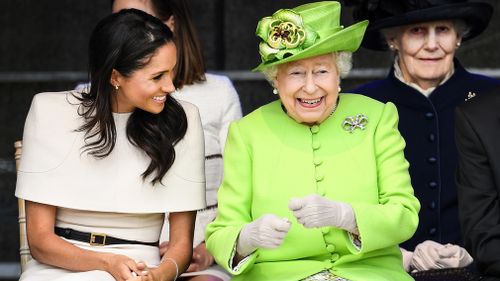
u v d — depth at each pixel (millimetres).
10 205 28000
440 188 19203
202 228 19188
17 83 28766
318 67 15758
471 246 16281
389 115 16344
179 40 19719
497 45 27969
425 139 19453
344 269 15562
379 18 19719
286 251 15852
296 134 16203
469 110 16641
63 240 16578
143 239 16938
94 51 16422
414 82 19891
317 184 15898
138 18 16281
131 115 16797
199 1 29297
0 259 27391
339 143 16078
